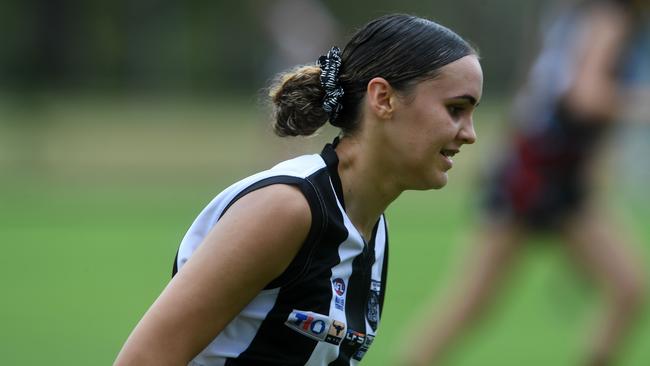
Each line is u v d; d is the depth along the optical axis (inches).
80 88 4141.2
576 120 748.6
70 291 1085.1
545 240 775.1
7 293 1074.1
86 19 4067.4
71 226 1544.0
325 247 363.9
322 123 384.8
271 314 364.5
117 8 4202.8
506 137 783.1
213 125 3412.9
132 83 4367.6
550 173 754.8
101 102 4067.4
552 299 1115.3
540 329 967.0
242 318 367.6
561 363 826.2
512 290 1145.4
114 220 1603.1
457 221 1627.7
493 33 4138.8
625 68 755.4
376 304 399.5
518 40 4045.3
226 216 358.9
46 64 4018.2
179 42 4446.4
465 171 2308.1
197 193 1942.7
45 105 2866.6
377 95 366.0
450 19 4247.0
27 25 4084.6
